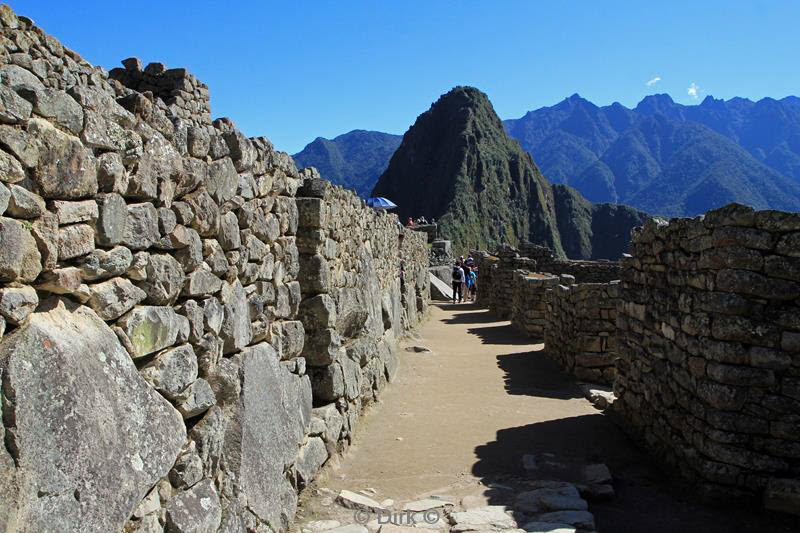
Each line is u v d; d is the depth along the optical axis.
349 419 7.77
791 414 5.84
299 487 5.86
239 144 4.87
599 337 11.70
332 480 6.70
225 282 4.53
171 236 3.73
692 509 5.98
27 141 2.64
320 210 7.02
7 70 2.81
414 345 15.60
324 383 7.13
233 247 4.64
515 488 6.58
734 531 5.53
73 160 2.90
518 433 8.55
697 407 6.37
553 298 14.09
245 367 4.71
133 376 3.21
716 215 6.17
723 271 6.06
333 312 7.23
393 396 10.65
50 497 2.54
